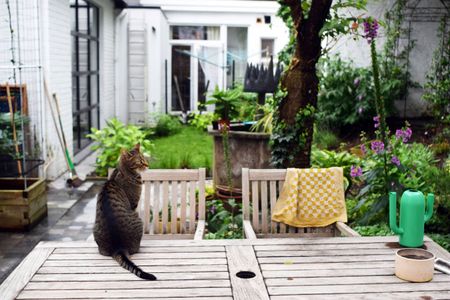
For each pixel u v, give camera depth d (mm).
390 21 9227
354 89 9055
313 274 2480
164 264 2611
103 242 2750
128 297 2238
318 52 4668
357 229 4125
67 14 7719
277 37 13516
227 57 13594
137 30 12594
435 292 2289
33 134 6820
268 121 5711
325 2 4414
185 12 13273
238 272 2506
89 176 7504
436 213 4641
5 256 4449
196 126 12633
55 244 2902
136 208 3268
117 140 7840
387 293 2279
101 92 10453
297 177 3492
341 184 3537
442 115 8289
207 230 4297
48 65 6867
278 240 2961
